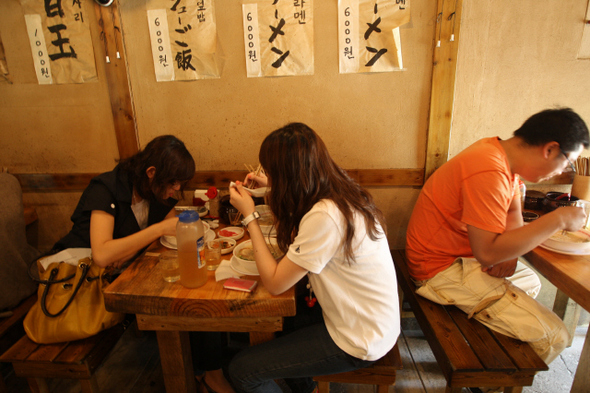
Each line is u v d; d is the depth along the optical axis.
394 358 1.33
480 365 1.27
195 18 1.92
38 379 1.47
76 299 1.44
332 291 1.15
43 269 1.53
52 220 2.28
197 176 2.12
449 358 1.30
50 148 2.15
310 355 1.22
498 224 1.34
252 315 1.16
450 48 1.88
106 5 1.88
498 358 1.30
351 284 1.16
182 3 1.90
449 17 1.85
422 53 1.93
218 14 1.91
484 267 1.49
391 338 1.20
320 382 1.43
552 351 1.39
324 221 1.05
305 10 1.88
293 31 1.91
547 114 1.35
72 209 2.26
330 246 1.08
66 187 2.19
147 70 2.00
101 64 2.01
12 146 2.16
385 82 1.97
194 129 2.08
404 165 2.10
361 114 2.03
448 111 1.97
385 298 1.18
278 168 1.10
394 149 2.07
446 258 1.61
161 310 1.18
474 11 1.87
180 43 1.95
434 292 1.59
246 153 2.11
